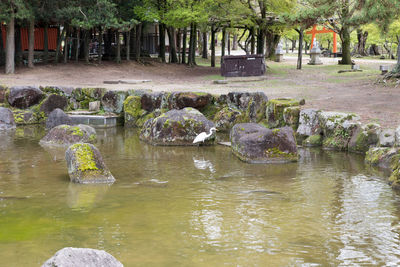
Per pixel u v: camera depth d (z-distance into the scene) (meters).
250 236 6.28
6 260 5.46
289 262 5.43
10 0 27.27
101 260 4.14
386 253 5.71
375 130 12.35
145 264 5.36
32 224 6.77
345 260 5.50
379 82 22.16
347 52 38.31
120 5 36.12
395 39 61.88
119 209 7.54
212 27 40.88
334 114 13.66
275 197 8.29
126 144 14.53
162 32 41.00
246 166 11.18
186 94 17.69
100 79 28.42
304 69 34.59
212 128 14.09
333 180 9.62
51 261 3.91
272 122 15.59
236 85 24.55
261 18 34.06
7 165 11.09
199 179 9.77
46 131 17.16
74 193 8.57
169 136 14.27
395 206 7.71
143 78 29.77
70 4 31.09
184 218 7.05
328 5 24.52
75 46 36.66
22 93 19.75
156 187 9.05
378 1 21.27
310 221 6.92
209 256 5.60
